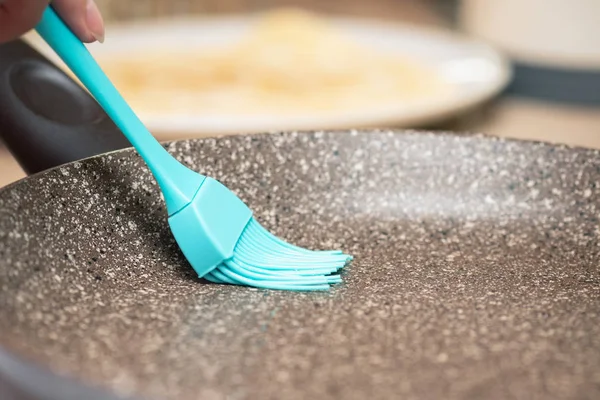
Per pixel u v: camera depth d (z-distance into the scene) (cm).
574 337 42
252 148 54
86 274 46
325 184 55
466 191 55
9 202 43
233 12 171
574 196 54
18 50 53
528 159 55
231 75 99
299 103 88
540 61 131
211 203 47
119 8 147
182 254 49
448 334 42
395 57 112
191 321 42
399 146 56
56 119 52
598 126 122
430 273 49
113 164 49
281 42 106
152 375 37
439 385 38
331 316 43
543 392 38
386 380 38
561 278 49
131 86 94
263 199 54
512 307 45
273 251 49
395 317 43
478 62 107
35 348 36
